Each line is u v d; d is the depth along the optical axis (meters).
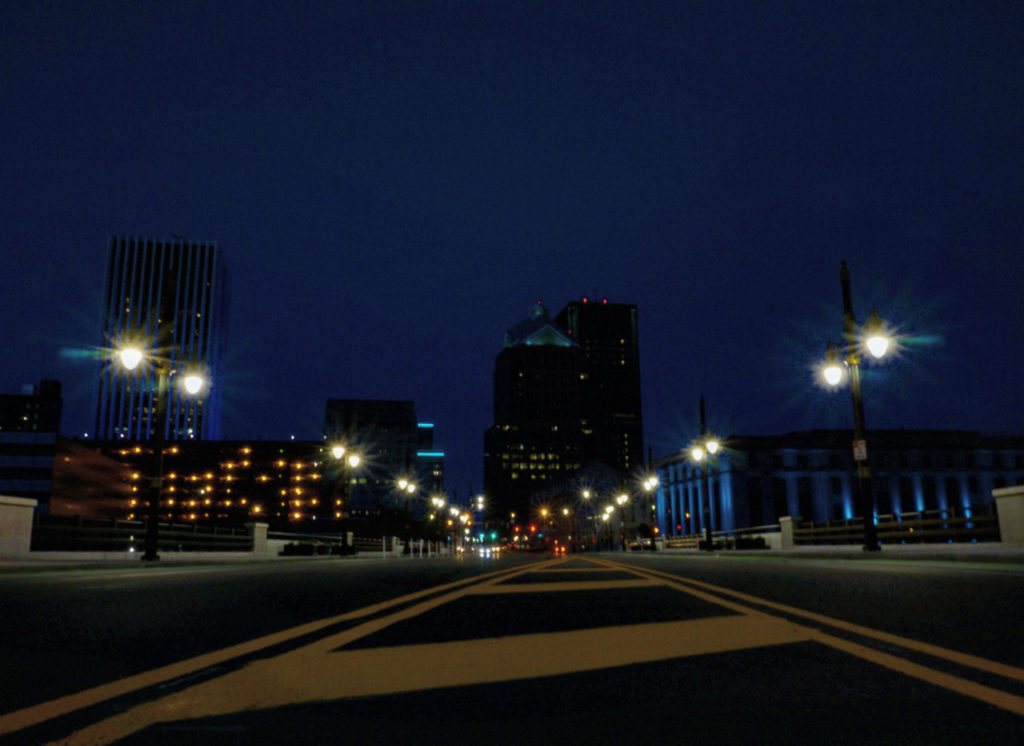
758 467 112.00
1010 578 10.96
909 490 114.12
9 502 18.56
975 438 120.06
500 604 7.80
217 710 3.47
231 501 173.12
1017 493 19.06
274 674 4.23
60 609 7.44
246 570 16.20
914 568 14.32
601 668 4.36
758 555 29.66
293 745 2.97
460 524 157.38
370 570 15.91
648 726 3.21
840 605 7.31
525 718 3.35
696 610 7.10
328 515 173.00
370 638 5.49
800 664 4.41
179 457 174.75
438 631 5.81
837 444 113.88
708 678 4.08
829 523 32.03
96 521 23.08
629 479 155.62
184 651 4.97
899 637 5.28
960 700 3.55
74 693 3.78
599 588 9.84
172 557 24.55
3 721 3.26
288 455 176.00
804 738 3.03
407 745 2.97
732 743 2.98
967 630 5.56
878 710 3.40
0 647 5.12
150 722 3.27
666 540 67.81
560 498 185.00
